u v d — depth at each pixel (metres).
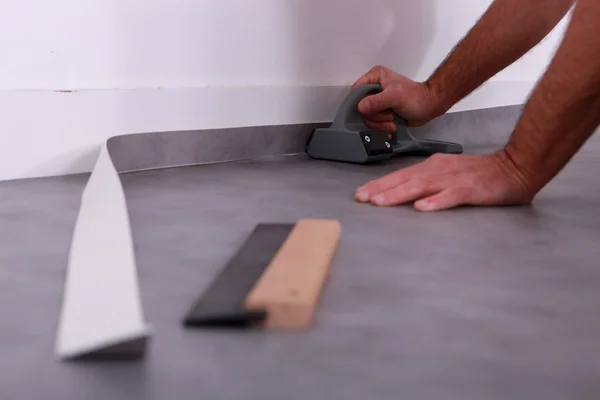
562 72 0.93
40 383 0.42
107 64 1.24
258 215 0.92
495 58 1.44
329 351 0.47
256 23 1.50
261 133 1.54
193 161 1.41
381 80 1.51
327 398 0.41
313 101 1.65
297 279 0.55
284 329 0.51
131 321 0.44
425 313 0.56
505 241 0.81
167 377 0.43
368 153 1.45
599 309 0.58
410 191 1.00
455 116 2.06
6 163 1.13
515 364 0.46
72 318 0.48
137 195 1.04
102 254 0.60
